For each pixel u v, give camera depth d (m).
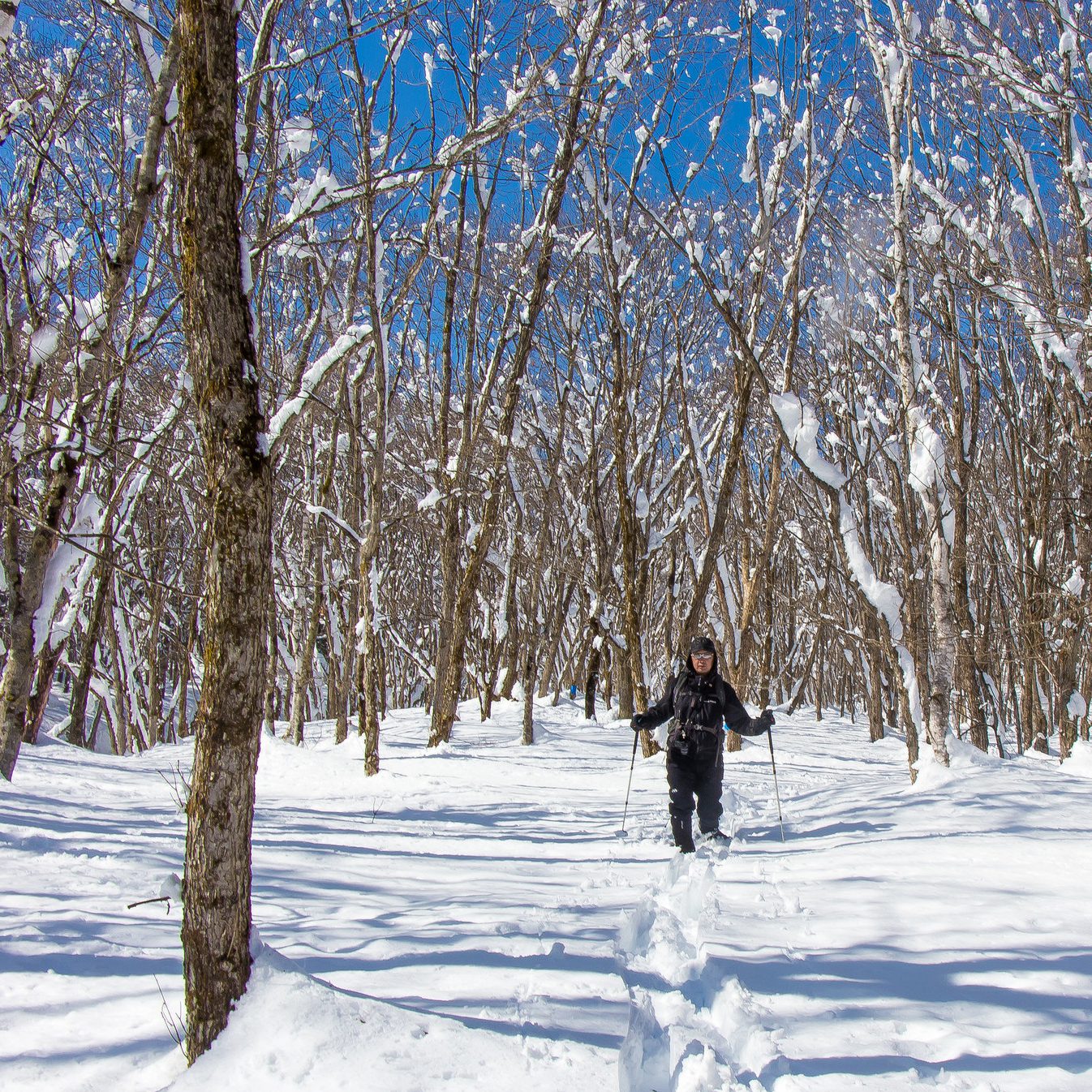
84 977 3.30
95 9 9.09
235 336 2.78
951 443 12.81
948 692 8.78
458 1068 2.46
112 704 23.45
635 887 5.18
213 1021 2.62
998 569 19.80
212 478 2.77
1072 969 3.23
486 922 4.12
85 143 10.55
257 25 9.87
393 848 6.70
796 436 9.46
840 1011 2.93
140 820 7.46
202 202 2.76
